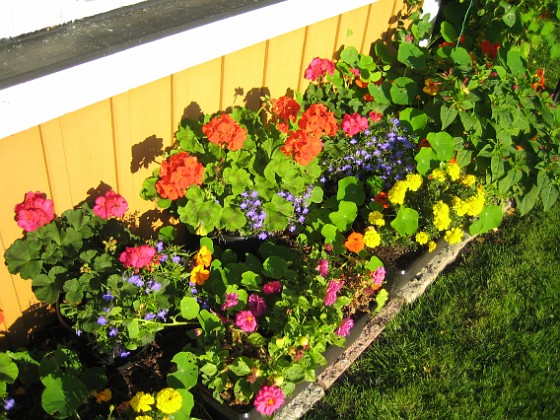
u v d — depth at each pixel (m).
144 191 2.56
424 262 2.97
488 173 3.10
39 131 2.01
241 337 2.30
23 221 1.98
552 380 2.67
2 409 2.07
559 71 4.71
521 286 3.09
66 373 2.13
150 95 2.34
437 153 3.00
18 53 1.88
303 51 3.00
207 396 2.19
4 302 2.28
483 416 2.50
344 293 2.55
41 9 1.93
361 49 3.48
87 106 2.11
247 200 2.62
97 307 2.16
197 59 2.31
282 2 2.55
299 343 2.21
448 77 3.11
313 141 2.55
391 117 3.22
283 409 2.38
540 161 3.11
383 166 3.01
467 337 2.81
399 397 2.52
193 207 2.52
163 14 2.24
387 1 3.41
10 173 2.02
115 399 2.27
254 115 2.77
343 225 2.77
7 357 2.10
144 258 2.13
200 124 2.62
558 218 3.54
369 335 2.75
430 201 2.90
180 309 2.33
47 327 2.51
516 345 2.80
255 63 2.74
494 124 3.07
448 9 3.77
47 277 2.18
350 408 2.47
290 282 2.53
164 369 2.39
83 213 2.29
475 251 3.28
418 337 2.78
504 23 3.67
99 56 1.95
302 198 2.79
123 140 2.35
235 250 2.75
